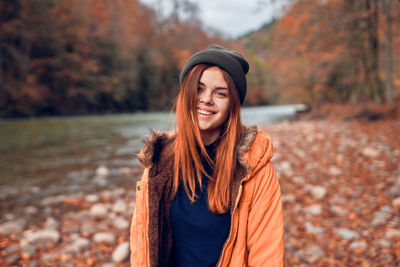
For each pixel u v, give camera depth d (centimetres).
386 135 838
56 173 644
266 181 97
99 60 3591
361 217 330
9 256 281
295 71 2642
